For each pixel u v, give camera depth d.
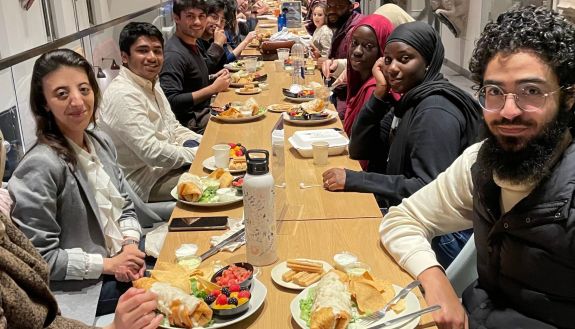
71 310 1.85
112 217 2.13
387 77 2.52
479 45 1.38
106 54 3.40
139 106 2.93
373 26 3.32
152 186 2.95
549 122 1.29
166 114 3.29
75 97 1.94
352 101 3.45
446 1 6.82
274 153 1.91
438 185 1.73
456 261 1.82
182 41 4.17
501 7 5.38
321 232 1.80
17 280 1.08
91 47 3.10
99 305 1.97
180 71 4.03
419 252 1.58
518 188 1.34
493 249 1.47
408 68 2.43
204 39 5.33
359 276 1.45
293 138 2.72
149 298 1.29
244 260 1.63
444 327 1.41
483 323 1.48
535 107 1.28
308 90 3.78
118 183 2.35
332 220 1.90
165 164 2.93
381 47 3.34
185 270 1.49
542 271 1.36
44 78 1.92
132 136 2.87
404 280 1.53
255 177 1.53
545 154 1.30
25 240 1.17
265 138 2.84
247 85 4.10
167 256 1.66
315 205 2.03
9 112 2.35
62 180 1.92
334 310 1.25
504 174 1.34
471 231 2.19
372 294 1.36
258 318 1.34
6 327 1.05
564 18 1.31
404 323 1.30
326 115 3.14
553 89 1.27
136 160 2.94
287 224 1.87
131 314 1.27
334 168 2.25
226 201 2.03
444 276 1.53
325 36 5.74
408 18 3.48
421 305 1.41
